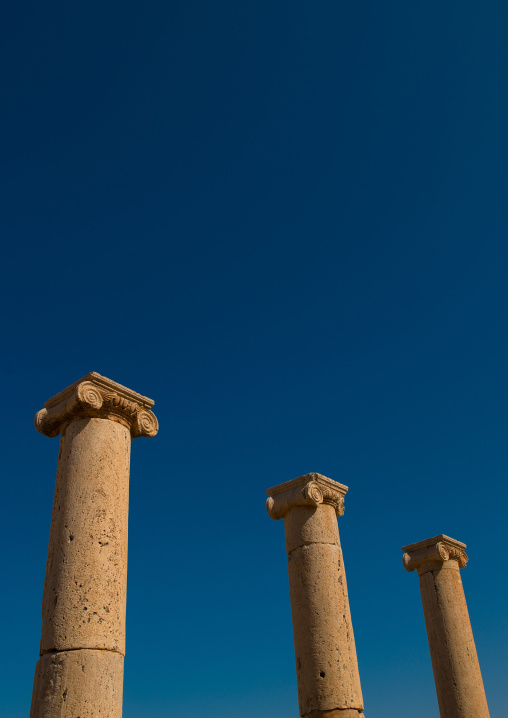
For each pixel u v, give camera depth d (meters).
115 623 10.49
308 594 14.77
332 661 13.98
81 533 10.85
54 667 9.89
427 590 20.64
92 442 11.68
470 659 19.42
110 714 9.81
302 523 15.66
